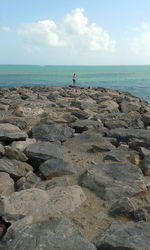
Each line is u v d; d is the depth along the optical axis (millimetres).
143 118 6996
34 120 6949
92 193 3408
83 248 2311
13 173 3836
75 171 3975
